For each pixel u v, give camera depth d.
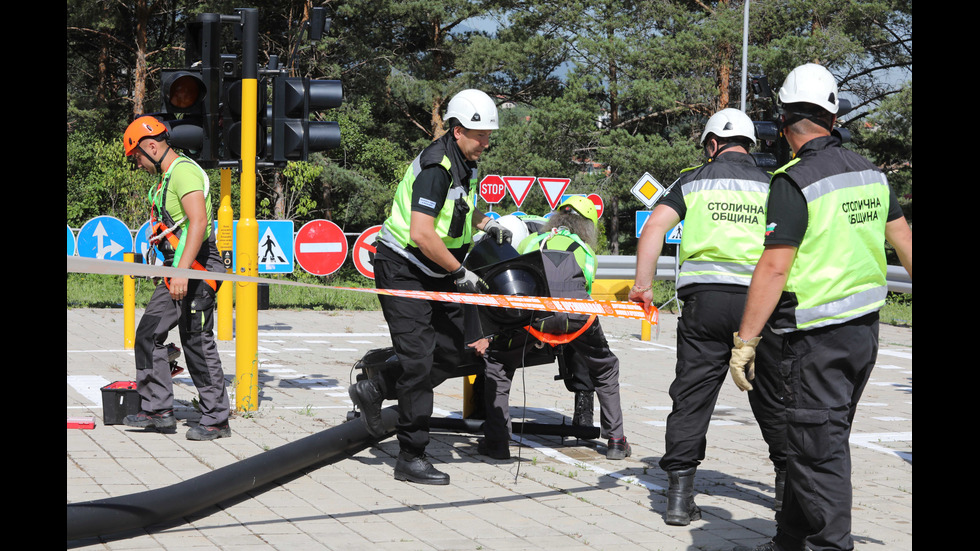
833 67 36.25
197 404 7.00
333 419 7.77
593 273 6.52
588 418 7.24
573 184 38.38
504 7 40.19
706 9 40.41
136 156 6.80
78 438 6.72
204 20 7.77
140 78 33.25
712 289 5.19
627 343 14.45
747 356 4.12
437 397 9.25
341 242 17.47
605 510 5.50
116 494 5.31
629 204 46.81
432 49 39.66
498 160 38.12
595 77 38.53
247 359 8.00
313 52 36.69
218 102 7.87
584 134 38.28
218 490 5.18
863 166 4.22
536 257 6.03
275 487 5.77
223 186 9.01
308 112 8.10
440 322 6.10
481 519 5.23
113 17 33.31
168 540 4.68
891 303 22.53
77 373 9.75
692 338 5.27
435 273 5.89
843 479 4.05
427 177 5.68
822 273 4.08
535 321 6.09
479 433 7.25
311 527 4.97
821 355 4.07
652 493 5.90
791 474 4.14
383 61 38.06
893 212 4.29
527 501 5.64
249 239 7.91
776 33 36.34
